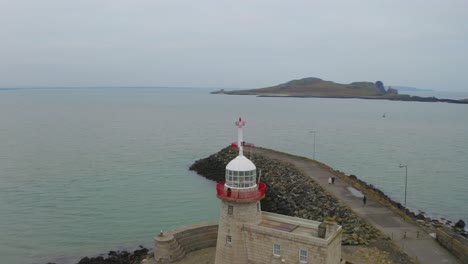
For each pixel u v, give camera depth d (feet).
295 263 89.66
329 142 415.85
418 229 132.36
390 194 225.56
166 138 423.23
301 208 170.60
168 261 117.91
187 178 245.65
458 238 114.73
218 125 558.97
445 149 377.50
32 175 247.09
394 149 375.66
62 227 161.68
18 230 157.79
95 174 252.42
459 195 224.53
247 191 95.30
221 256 98.73
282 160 255.09
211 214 177.99
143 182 234.58
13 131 456.04
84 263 128.98
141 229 160.25
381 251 114.62
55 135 430.20
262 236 93.50
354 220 139.74
